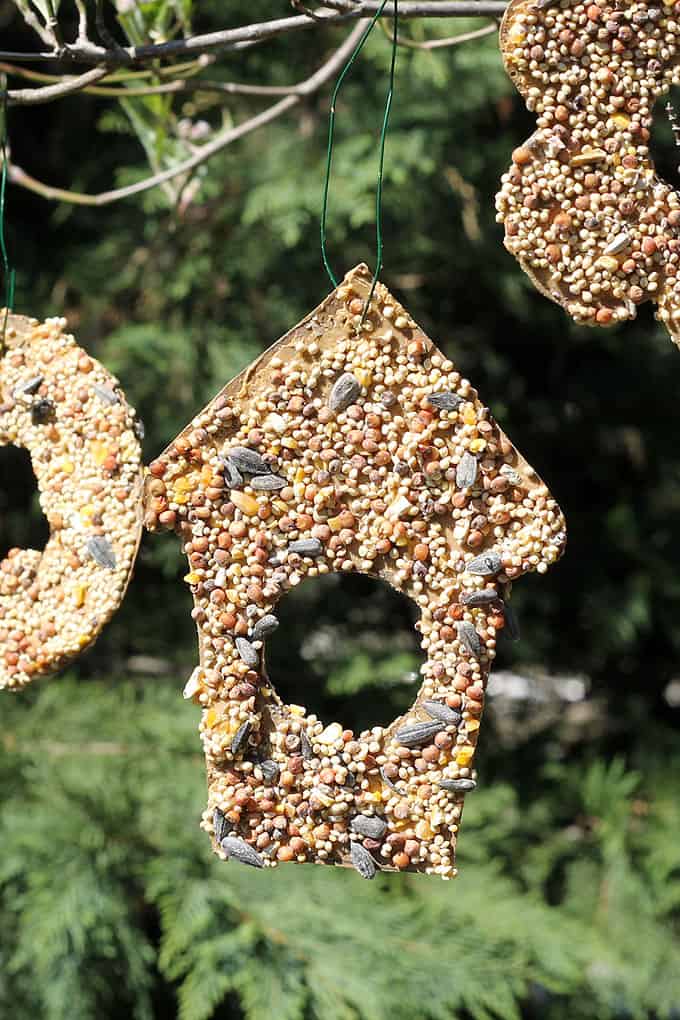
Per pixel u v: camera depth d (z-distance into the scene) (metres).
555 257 0.86
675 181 1.44
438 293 1.66
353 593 1.75
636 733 1.76
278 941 1.20
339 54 1.01
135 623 1.61
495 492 0.87
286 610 1.66
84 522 0.89
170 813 1.31
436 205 1.53
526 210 0.86
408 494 0.87
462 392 0.87
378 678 1.54
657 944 1.41
